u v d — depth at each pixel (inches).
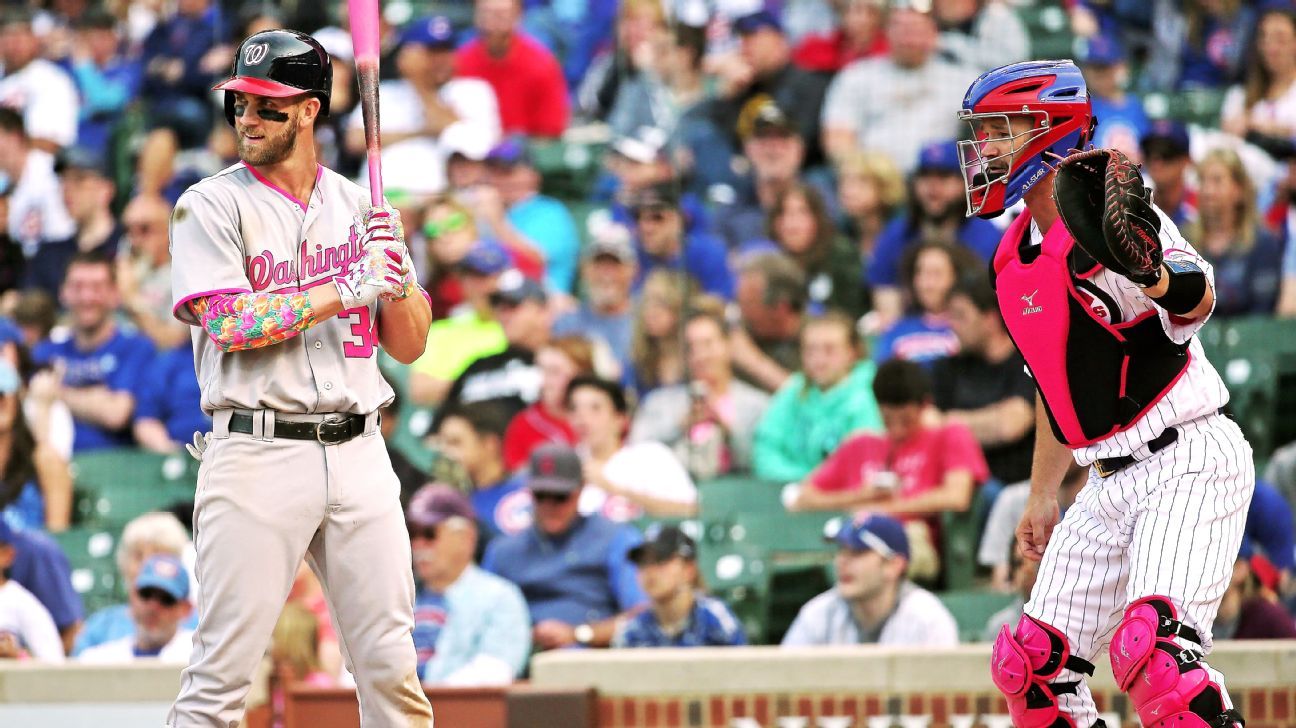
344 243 493.7
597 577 914.7
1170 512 472.7
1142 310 475.5
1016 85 487.5
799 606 917.2
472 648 852.0
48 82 1482.5
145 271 1259.8
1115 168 434.3
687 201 1201.4
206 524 477.1
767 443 1032.8
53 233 1358.3
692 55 1317.7
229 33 1418.6
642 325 1091.3
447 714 681.6
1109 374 481.4
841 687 671.8
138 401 1187.3
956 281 1015.0
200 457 492.1
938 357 979.3
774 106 1243.8
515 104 1332.4
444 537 861.8
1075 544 503.2
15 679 704.4
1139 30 1332.4
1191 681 448.8
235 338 464.1
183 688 483.2
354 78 1342.3
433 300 1187.3
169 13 1577.3
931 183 1090.7
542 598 911.0
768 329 1080.2
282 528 476.7
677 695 679.1
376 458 494.6
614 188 1272.1
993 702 661.9
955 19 1227.2
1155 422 478.3
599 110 1357.0
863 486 938.1
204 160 1366.9
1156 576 465.4
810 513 933.8
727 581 924.0
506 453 1059.3
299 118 485.7
